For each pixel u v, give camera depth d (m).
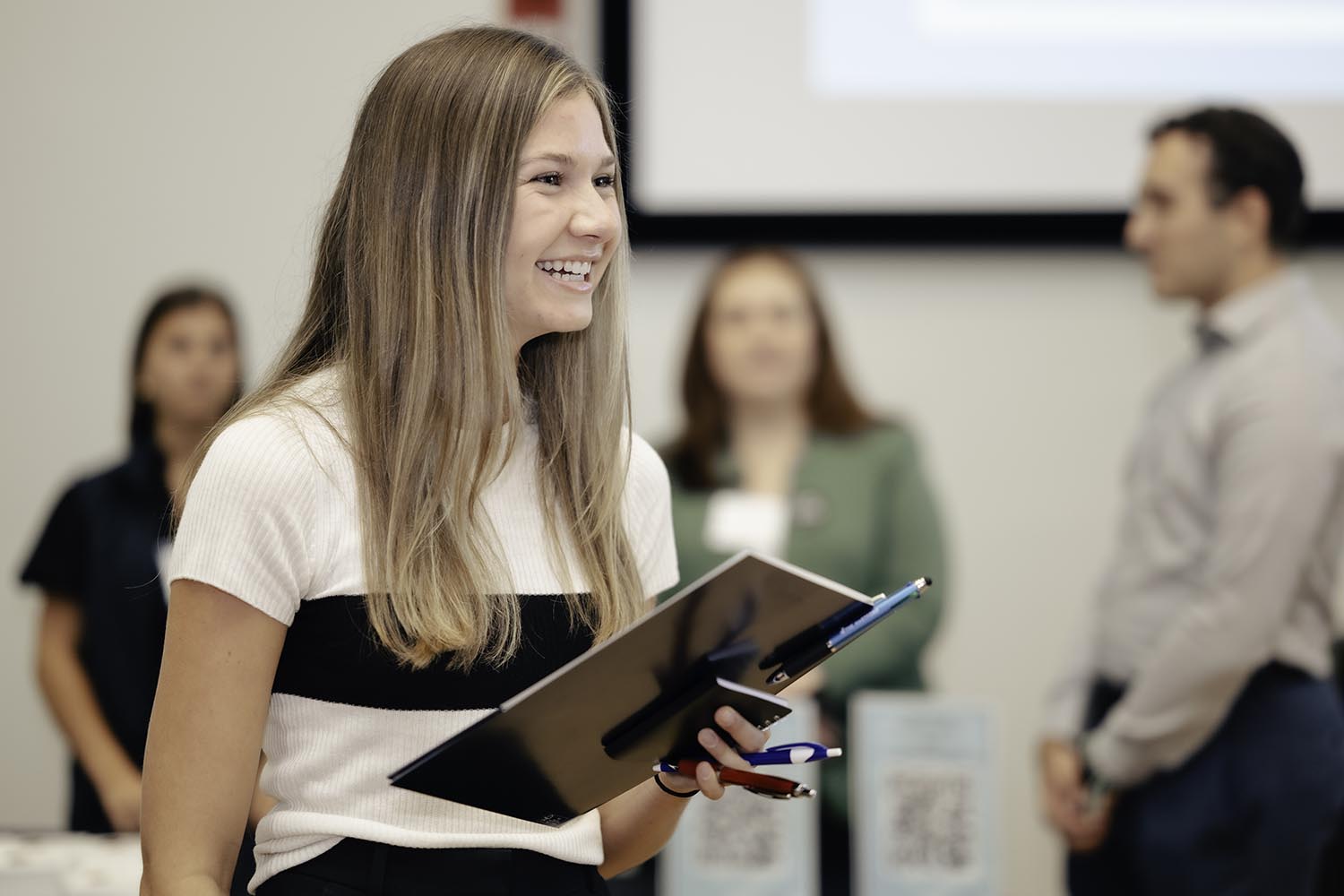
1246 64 4.05
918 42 4.09
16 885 2.55
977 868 3.74
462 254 1.54
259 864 1.57
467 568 1.52
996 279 4.10
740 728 1.48
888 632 3.95
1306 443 3.60
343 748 1.49
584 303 1.61
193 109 4.15
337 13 4.16
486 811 1.50
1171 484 3.79
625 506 1.79
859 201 4.09
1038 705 4.03
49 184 4.12
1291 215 3.74
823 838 3.82
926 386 4.09
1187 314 4.07
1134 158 4.06
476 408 1.54
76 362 4.09
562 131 1.58
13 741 3.98
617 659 1.35
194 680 1.46
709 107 4.09
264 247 4.14
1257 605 3.59
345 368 1.58
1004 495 4.08
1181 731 3.66
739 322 3.98
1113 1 4.07
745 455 3.98
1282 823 3.59
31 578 3.95
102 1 4.14
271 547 1.46
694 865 3.72
